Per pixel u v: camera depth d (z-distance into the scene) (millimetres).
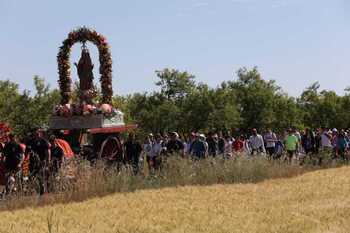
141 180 21781
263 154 27047
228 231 12312
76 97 27469
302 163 30219
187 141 30547
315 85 94938
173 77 72188
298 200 17359
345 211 14852
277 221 13453
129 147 26109
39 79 58875
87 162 20000
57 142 20281
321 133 33406
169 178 22766
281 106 77875
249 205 16328
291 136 30969
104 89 26516
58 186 18500
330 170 28953
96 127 24578
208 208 15789
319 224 12977
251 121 75312
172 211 15266
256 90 76562
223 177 23891
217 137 28047
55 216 14484
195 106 67875
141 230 12469
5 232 12258
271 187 21312
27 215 14703
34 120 57594
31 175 18469
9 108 57562
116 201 17438
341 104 92812
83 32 26500
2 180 18500
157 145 27000
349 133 37781
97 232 12266
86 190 18547
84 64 26281
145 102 72875
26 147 19000
